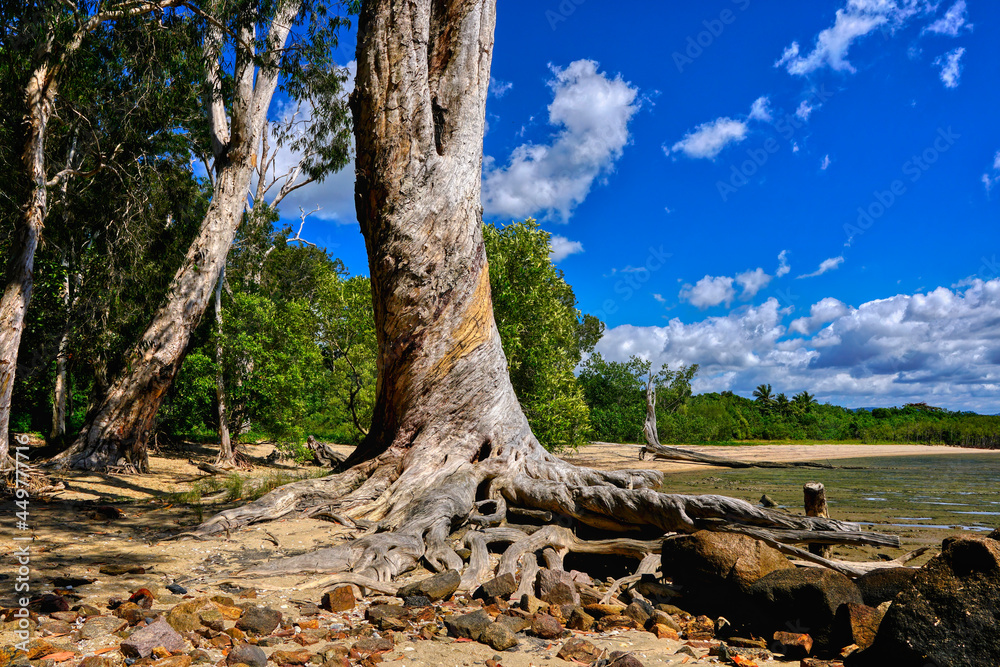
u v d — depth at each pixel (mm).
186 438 25984
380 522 8195
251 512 8086
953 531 9836
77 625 3824
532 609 4766
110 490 12727
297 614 4391
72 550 6344
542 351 19125
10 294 13422
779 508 12812
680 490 16750
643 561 6219
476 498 9484
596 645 4086
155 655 3314
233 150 19078
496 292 18500
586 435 23172
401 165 10242
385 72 10250
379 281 10305
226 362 20797
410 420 10109
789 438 60250
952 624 3299
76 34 14109
